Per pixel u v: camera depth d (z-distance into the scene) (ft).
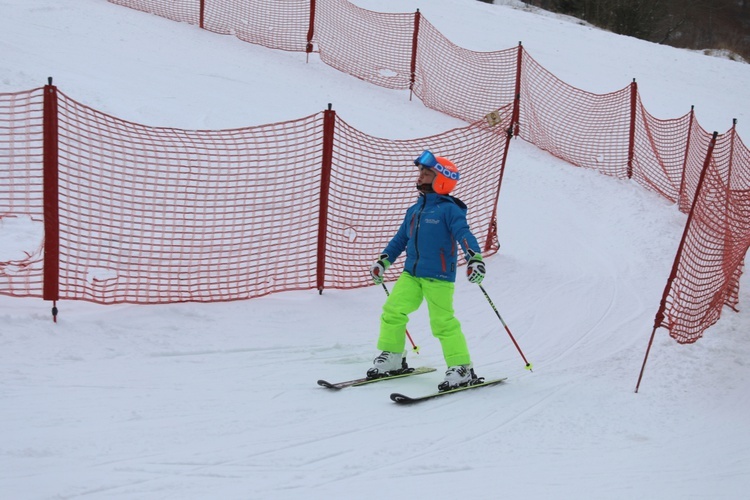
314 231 50.96
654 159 89.97
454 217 36.58
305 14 117.70
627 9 225.76
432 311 37.45
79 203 52.70
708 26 260.42
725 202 43.45
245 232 53.26
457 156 59.77
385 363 37.86
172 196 56.44
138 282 44.60
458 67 108.78
